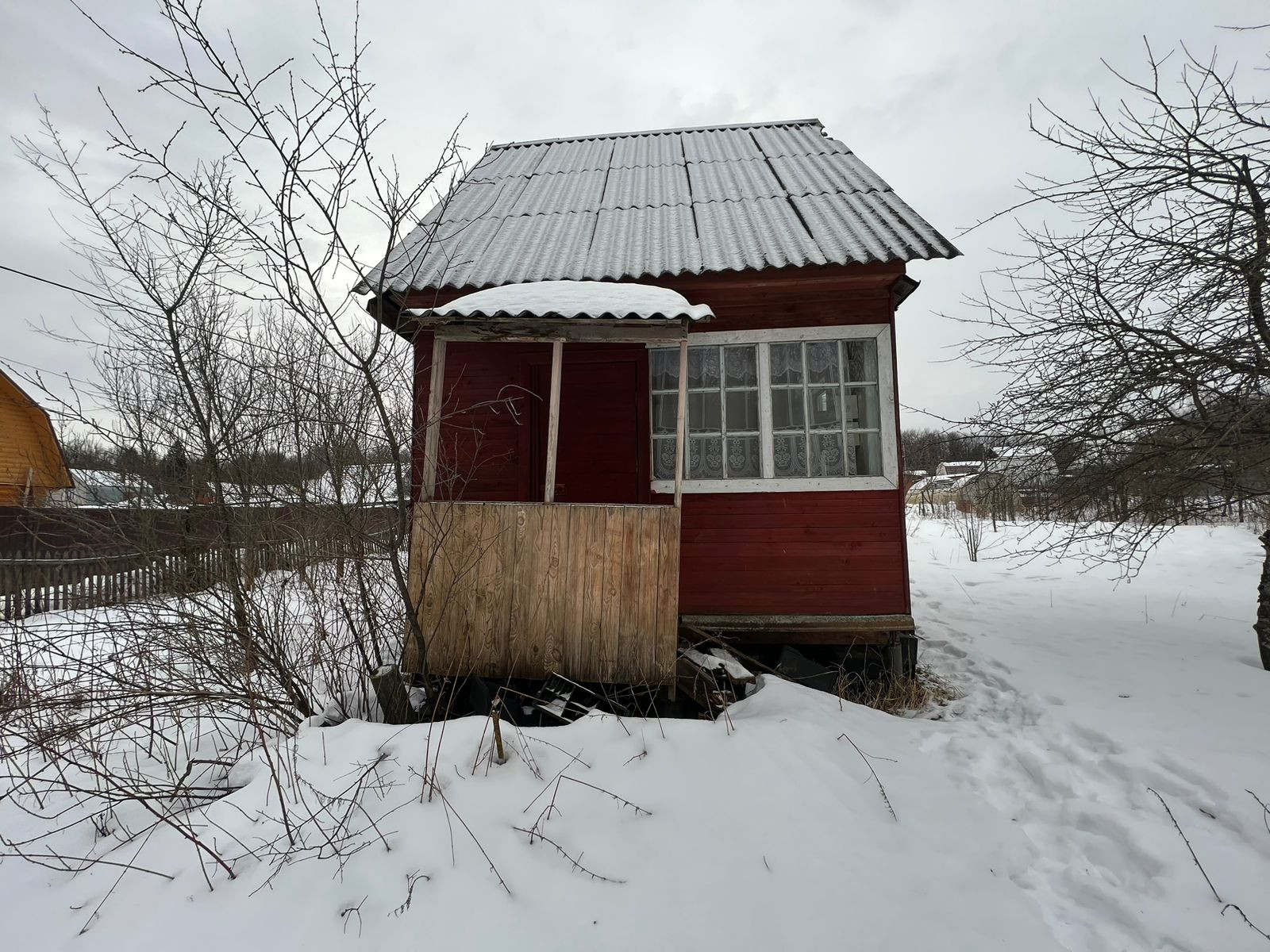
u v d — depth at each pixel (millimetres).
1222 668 4246
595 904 2096
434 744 2920
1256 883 2221
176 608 3471
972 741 3535
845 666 4770
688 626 4613
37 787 3207
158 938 2025
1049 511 5410
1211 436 4266
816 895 2160
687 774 2799
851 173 6566
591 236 5715
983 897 2223
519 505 3846
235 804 2643
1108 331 4625
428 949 1912
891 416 4816
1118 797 2873
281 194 3086
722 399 5043
